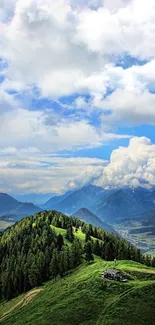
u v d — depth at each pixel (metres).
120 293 112.00
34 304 136.38
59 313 110.81
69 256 170.75
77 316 106.00
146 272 128.00
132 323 93.00
